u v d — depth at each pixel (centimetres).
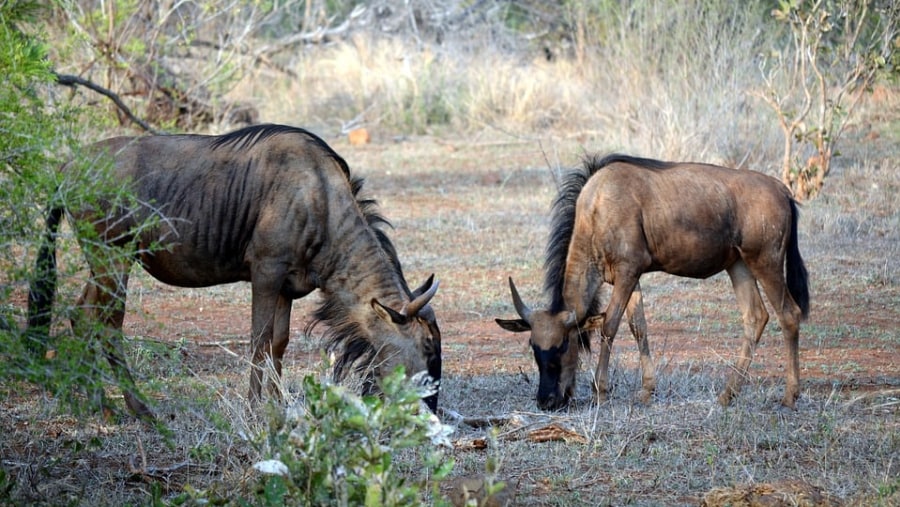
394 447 1505
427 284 2323
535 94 7281
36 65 1777
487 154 6425
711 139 5262
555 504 1875
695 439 2241
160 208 2242
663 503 1880
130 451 2058
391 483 1470
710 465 2070
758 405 2452
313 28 8325
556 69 7738
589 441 2183
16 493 1762
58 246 1694
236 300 3578
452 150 6575
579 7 7431
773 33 5750
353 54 7912
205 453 1927
